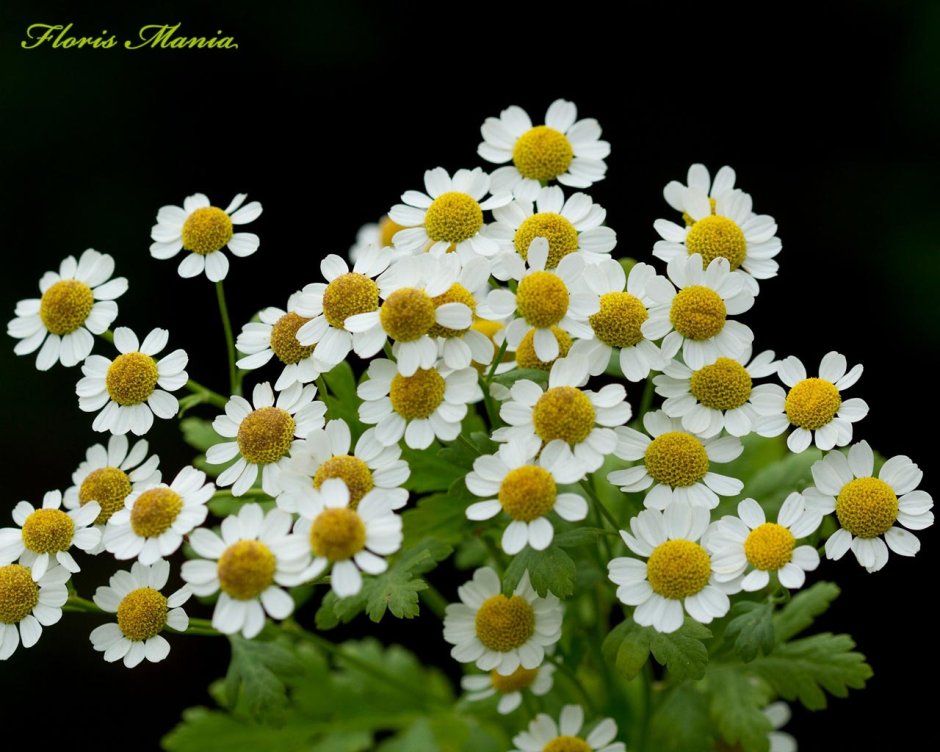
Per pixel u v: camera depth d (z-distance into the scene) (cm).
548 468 53
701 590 53
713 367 54
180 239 57
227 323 57
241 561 52
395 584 54
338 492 53
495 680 56
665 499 54
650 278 54
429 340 53
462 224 55
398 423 54
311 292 54
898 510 54
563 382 53
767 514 57
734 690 57
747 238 56
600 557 56
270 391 55
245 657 54
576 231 55
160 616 54
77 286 57
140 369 55
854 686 56
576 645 57
